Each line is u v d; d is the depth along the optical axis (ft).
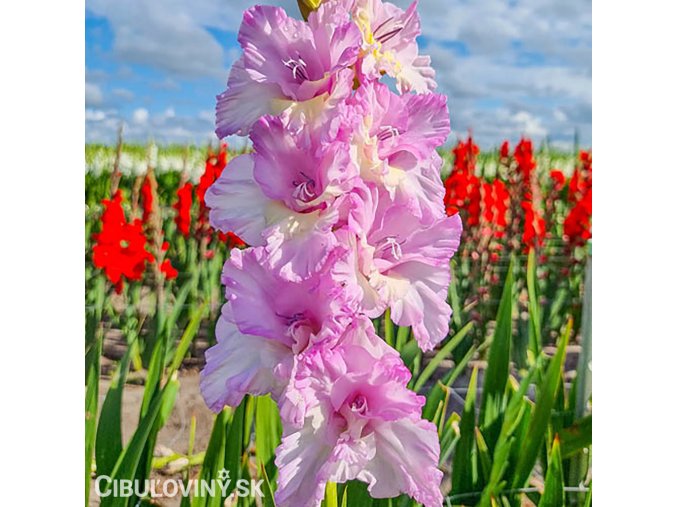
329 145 1.28
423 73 1.48
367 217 1.31
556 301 3.16
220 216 1.36
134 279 3.01
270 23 1.36
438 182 1.41
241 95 1.38
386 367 1.32
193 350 3.11
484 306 3.16
